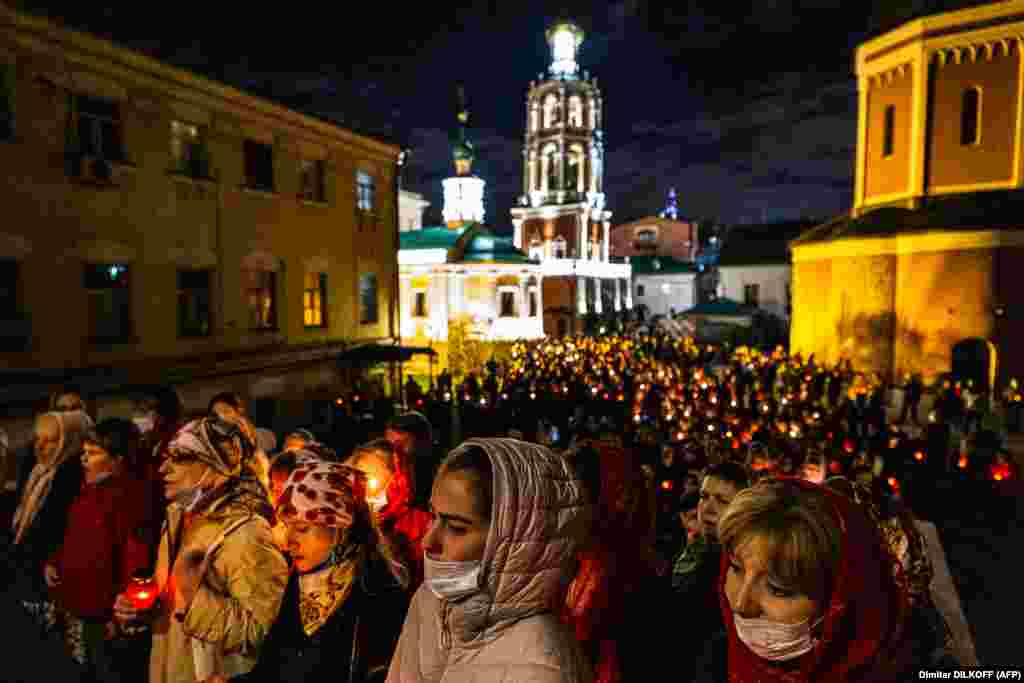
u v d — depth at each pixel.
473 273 39.25
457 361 31.19
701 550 3.27
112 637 4.05
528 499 1.66
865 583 1.71
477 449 1.77
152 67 14.55
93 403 11.34
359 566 2.88
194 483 3.05
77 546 4.11
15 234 12.15
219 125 16.66
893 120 27.00
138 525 4.13
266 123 18.17
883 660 1.71
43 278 12.69
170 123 15.34
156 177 14.96
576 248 53.62
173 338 15.51
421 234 42.75
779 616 1.72
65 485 4.80
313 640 2.77
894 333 24.66
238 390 17.19
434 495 1.76
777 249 54.78
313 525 2.74
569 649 1.69
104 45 13.41
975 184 24.64
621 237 73.88
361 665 2.87
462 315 38.06
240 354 17.42
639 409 14.85
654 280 66.69
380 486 3.71
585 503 1.84
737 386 19.88
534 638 1.66
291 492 2.75
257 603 2.76
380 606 2.94
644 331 51.81
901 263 24.31
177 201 15.52
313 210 20.28
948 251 23.03
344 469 2.90
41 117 12.55
